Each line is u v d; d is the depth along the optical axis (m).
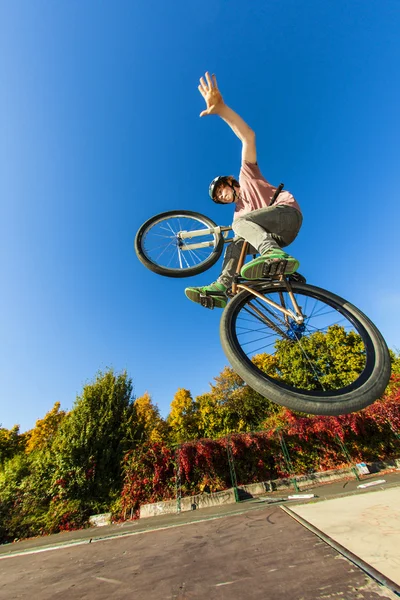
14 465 10.45
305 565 2.53
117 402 11.84
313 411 1.53
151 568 3.21
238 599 2.10
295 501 6.34
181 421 21.73
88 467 9.94
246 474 9.91
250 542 3.59
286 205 2.25
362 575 2.17
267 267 1.93
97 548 4.95
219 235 3.32
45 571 3.91
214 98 2.37
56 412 27.48
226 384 24.05
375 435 10.66
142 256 3.45
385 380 1.60
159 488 9.29
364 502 4.85
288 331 2.34
